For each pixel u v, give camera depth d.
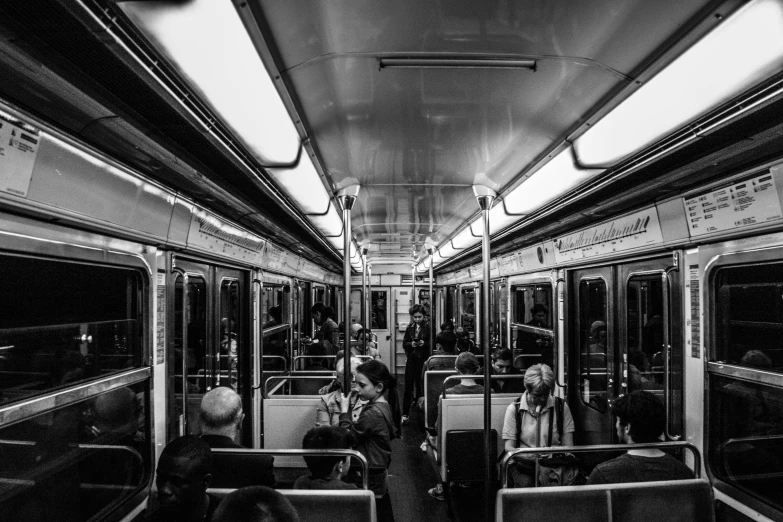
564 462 4.31
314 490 2.63
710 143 2.70
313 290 11.62
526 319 8.03
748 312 3.23
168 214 3.60
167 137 2.63
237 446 3.19
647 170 3.31
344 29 1.98
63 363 2.72
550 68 2.34
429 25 1.96
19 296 2.39
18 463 2.32
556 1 1.77
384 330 16.55
